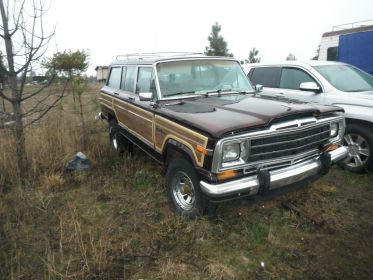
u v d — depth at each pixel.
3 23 4.25
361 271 2.79
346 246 3.14
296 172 3.30
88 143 6.32
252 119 3.10
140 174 5.00
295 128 3.21
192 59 4.62
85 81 7.14
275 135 3.11
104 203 4.20
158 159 4.35
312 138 3.50
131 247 3.21
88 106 12.97
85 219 3.79
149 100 4.16
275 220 3.61
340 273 2.78
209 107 3.71
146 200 4.21
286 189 3.35
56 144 5.88
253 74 6.68
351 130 4.82
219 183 2.99
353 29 11.78
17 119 4.84
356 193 4.22
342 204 3.93
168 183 3.87
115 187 4.65
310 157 3.61
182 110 3.66
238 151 3.01
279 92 5.95
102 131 8.17
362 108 4.72
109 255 3.09
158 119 3.97
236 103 3.81
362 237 3.27
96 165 5.51
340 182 4.57
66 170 5.22
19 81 5.38
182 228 3.49
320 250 3.09
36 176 5.02
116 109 5.96
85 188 4.66
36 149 5.54
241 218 3.64
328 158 3.59
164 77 4.34
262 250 3.12
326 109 3.66
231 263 2.96
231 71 4.88
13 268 2.93
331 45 12.34
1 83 5.07
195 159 3.16
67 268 2.90
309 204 3.90
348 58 10.13
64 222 3.66
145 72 4.69
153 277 2.82
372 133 4.61
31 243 3.33
